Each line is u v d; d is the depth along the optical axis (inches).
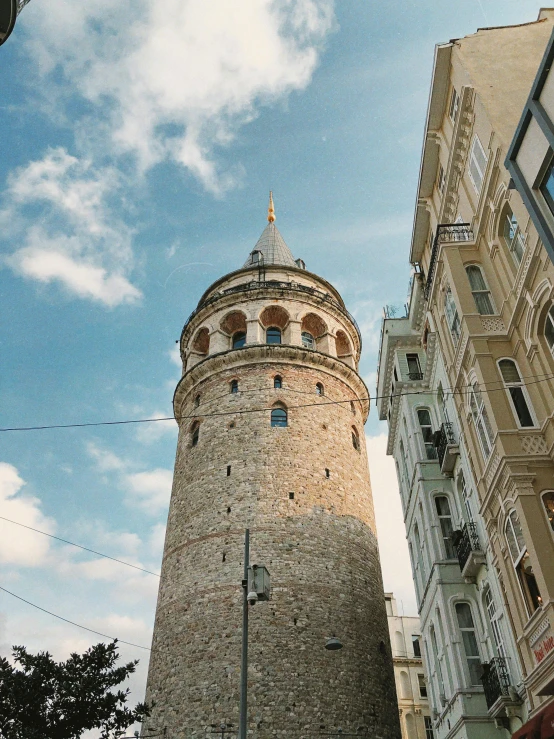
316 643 1273.4
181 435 1750.7
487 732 865.5
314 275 2014.0
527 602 750.5
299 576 1349.7
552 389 782.5
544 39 1024.9
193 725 1180.5
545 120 697.0
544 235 706.8
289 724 1165.7
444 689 1022.4
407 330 1454.2
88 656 951.6
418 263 1389.0
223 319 1850.4
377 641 1381.6
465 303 928.3
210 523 1439.5
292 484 1487.5
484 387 837.8
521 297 840.3
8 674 893.2
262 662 1224.8
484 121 940.0
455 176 1086.4
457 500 1112.8
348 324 1979.6
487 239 962.7
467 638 975.0
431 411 1286.9
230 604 1300.4
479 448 893.8
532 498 739.4
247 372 1697.8
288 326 1801.2
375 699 1284.4
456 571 1040.8
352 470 1630.2
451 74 1095.0
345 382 1808.6
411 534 1296.8
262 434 1563.7
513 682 816.9
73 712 895.7
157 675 1311.5
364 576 1453.0
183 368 1959.9
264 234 2317.9
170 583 1424.7
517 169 759.1
